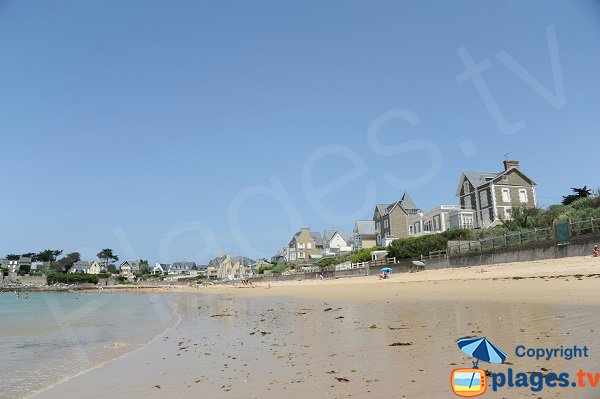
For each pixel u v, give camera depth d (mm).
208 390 7918
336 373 8367
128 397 7879
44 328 22625
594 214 36469
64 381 9719
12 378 10336
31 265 184125
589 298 16328
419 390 6742
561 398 5914
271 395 7215
